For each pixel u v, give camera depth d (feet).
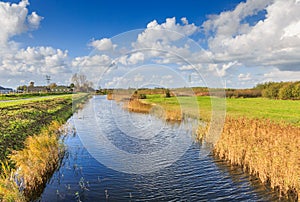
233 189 35.53
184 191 34.53
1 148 43.62
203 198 32.99
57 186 36.50
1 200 26.86
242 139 46.62
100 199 32.53
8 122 62.69
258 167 38.96
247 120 61.16
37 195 33.91
